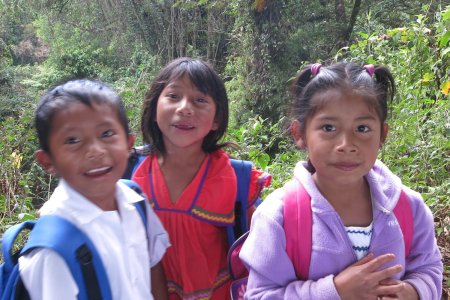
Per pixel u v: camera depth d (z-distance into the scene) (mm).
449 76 3281
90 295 1131
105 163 1172
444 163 2752
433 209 2436
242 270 1500
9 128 4121
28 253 1114
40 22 18516
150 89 1684
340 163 1225
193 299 1565
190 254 1585
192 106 1563
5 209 2990
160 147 1667
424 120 3381
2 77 13406
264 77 9547
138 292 1246
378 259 1188
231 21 13945
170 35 15367
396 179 1371
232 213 1621
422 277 1299
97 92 1198
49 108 1166
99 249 1175
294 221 1274
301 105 1333
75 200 1187
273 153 4738
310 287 1215
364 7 10664
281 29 9477
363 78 1246
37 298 1097
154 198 1605
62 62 16094
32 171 4031
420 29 3525
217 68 14414
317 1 9844
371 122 1229
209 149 1678
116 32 16234
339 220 1268
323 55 9609
